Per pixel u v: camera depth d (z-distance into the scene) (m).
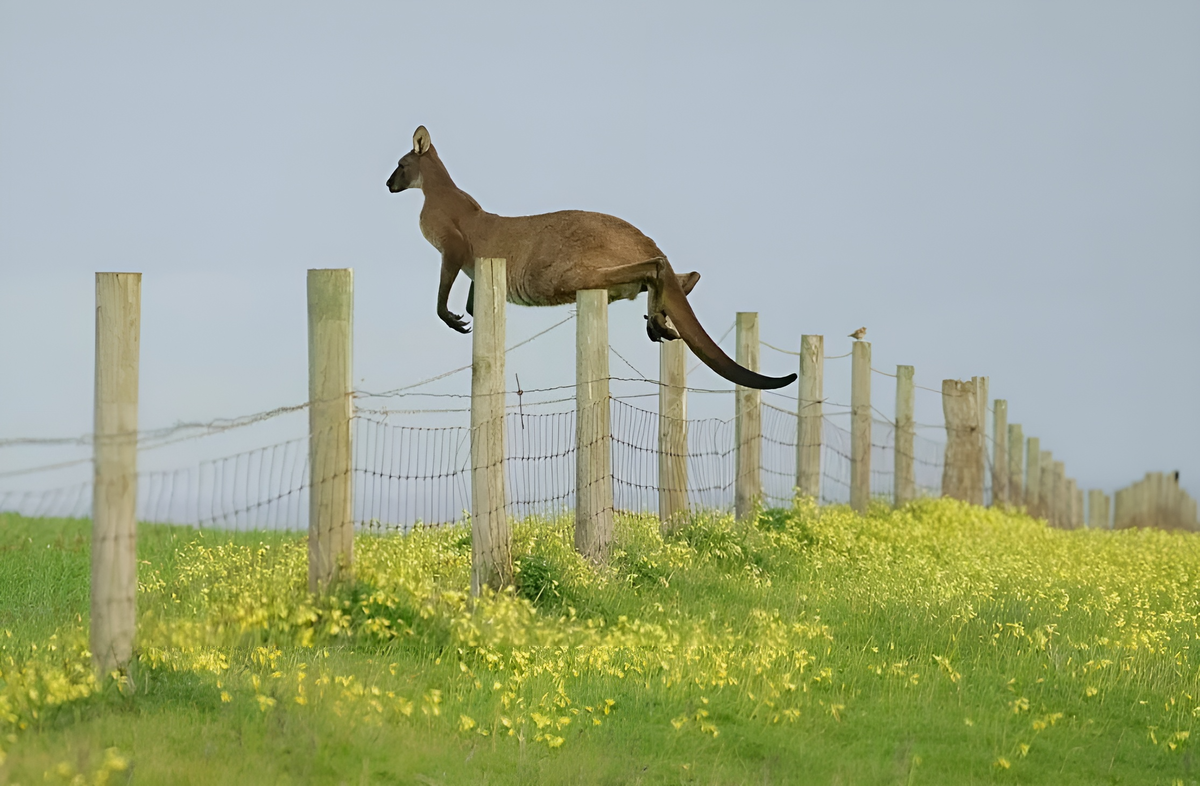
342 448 33.97
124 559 27.83
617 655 33.91
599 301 44.56
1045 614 41.69
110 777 21.36
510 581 39.53
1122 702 32.31
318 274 33.84
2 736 23.14
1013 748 27.88
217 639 31.00
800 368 65.56
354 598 33.91
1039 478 104.62
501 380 39.41
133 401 27.78
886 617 40.81
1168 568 57.47
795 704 30.47
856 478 71.12
